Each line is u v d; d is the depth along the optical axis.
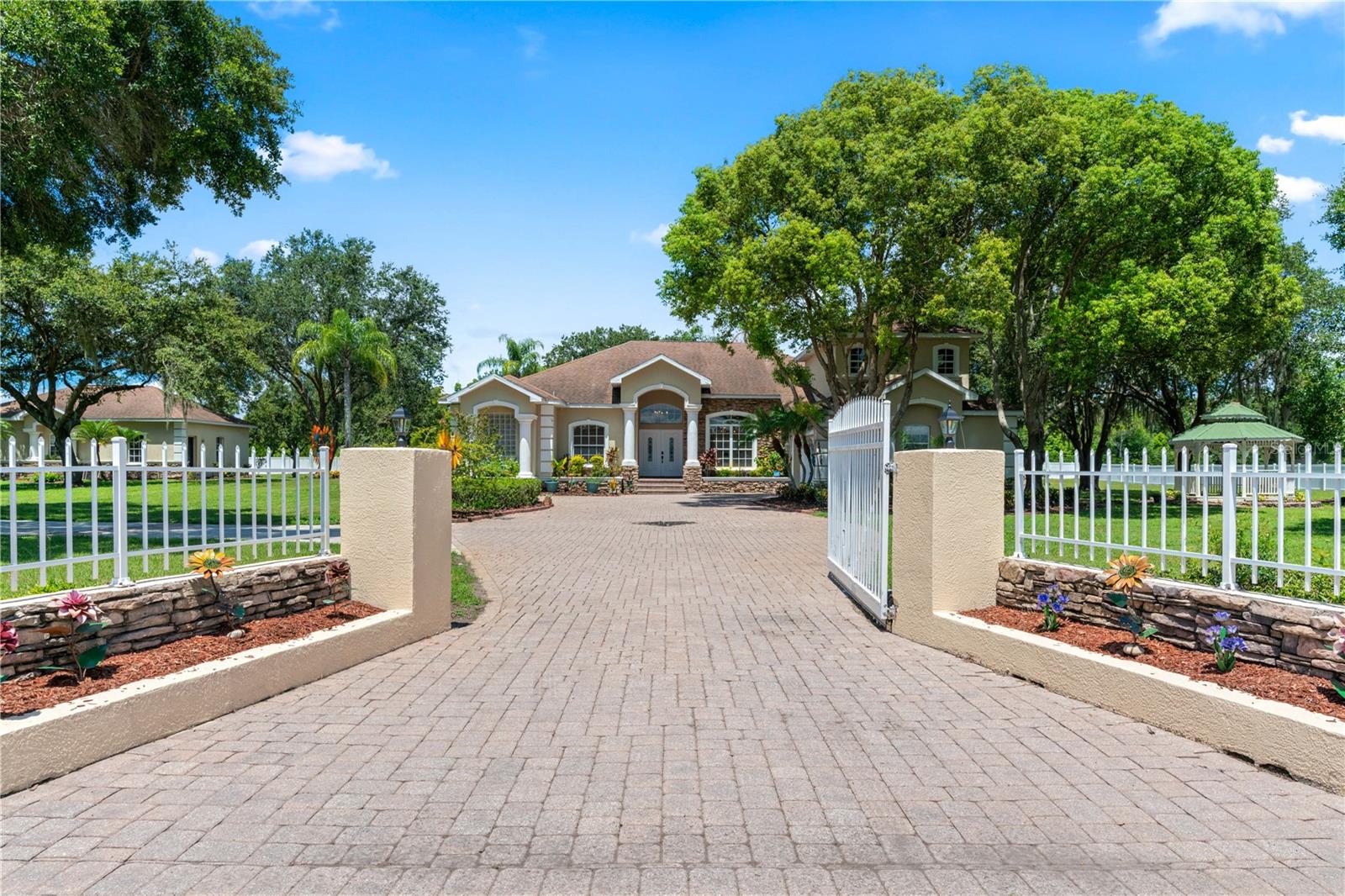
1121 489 26.12
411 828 3.53
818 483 29.20
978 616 6.79
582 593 9.61
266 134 13.41
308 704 5.29
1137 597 5.85
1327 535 10.62
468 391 30.73
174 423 38.41
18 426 36.72
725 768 4.23
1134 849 3.36
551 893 3.01
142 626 5.35
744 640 7.21
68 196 13.08
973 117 19.83
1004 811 3.72
